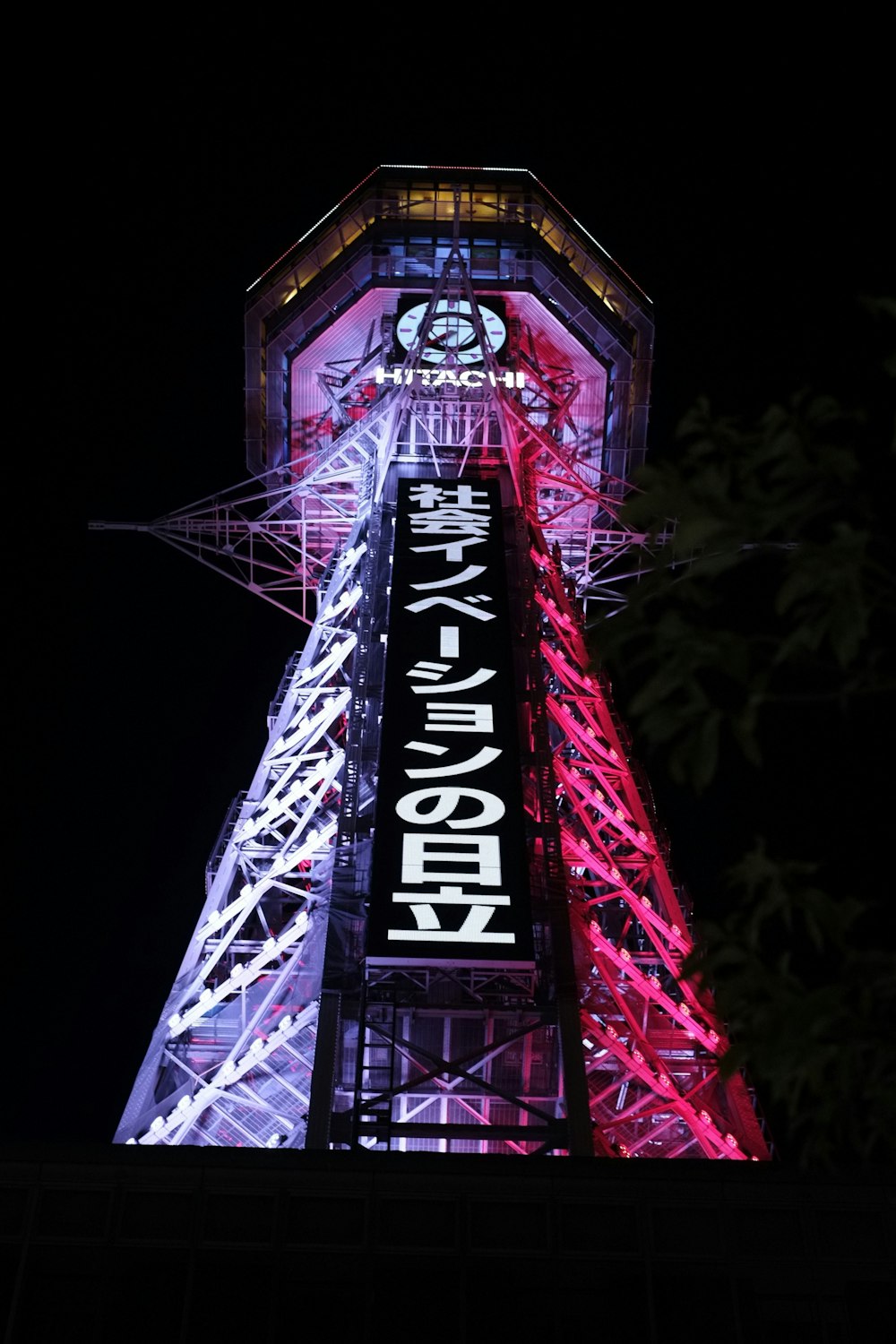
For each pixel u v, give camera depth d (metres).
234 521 65.56
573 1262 25.84
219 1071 42.34
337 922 37.16
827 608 7.51
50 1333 24.91
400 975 36.09
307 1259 25.77
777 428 7.82
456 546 51.81
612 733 50.62
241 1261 25.69
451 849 38.34
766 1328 25.23
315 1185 26.45
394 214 69.56
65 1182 26.25
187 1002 45.00
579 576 66.25
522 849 38.47
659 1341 24.97
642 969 41.56
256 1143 40.12
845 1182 26.61
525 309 68.69
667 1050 38.72
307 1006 42.53
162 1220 26.00
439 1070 33.50
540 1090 35.19
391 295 68.31
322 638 61.88
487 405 60.62
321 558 68.12
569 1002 35.25
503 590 49.44
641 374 69.62
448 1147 34.44
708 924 8.55
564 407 68.19
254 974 44.72
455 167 71.12
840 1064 7.84
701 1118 35.34
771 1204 26.41
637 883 45.16
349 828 40.09
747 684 7.77
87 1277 25.47
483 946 35.75
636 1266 25.83
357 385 69.19
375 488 57.53
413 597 48.72
